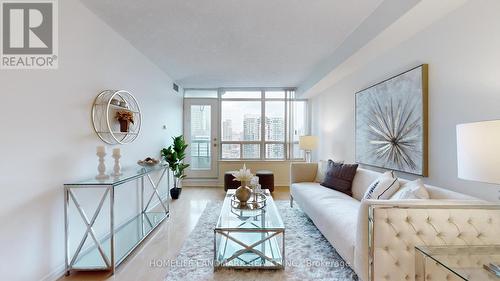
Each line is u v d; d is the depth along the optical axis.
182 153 4.57
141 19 2.54
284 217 3.44
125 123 2.81
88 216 2.34
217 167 5.89
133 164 3.24
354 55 2.85
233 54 3.58
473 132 1.23
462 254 1.29
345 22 2.62
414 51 2.38
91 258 2.16
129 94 2.92
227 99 5.97
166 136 4.59
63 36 2.03
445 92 2.02
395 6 2.06
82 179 2.24
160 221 3.15
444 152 2.04
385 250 1.51
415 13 1.95
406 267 1.50
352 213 2.24
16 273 1.63
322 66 3.96
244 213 2.44
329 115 4.73
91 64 2.38
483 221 1.49
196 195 4.80
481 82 1.72
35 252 1.76
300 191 3.37
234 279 1.93
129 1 2.21
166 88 4.59
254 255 2.27
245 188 2.63
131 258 2.26
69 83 2.10
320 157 5.28
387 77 2.85
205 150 5.92
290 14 2.45
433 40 2.14
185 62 3.93
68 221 2.05
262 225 2.12
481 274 1.16
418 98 2.29
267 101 6.01
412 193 1.79
